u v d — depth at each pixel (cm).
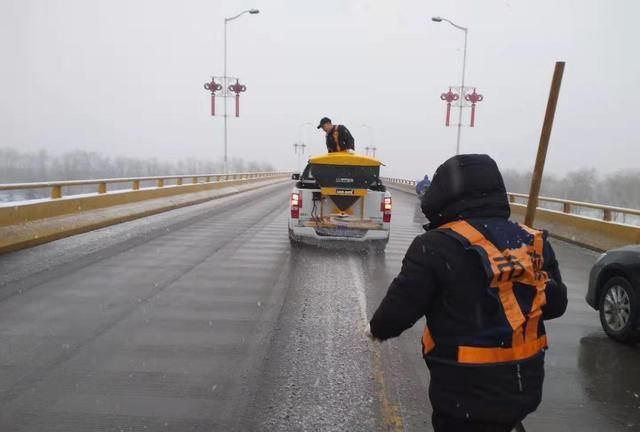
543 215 1450
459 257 183
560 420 337
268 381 381
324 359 428
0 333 471
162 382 375
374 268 820
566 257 1024
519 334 179
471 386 177
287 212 1753
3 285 642
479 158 199
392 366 418
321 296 634
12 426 309
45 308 551
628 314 480
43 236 952
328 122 1052
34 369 393
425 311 193
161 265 793
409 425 322
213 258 865
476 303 180
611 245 1063
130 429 310
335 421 325
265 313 555
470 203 194
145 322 512
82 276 703
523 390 178
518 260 183
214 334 483
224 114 3606
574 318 587
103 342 454
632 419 339
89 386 366
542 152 361
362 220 956
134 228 1223
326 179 934
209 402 346
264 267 804
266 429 313
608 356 458
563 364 437
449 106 3812
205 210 1784
